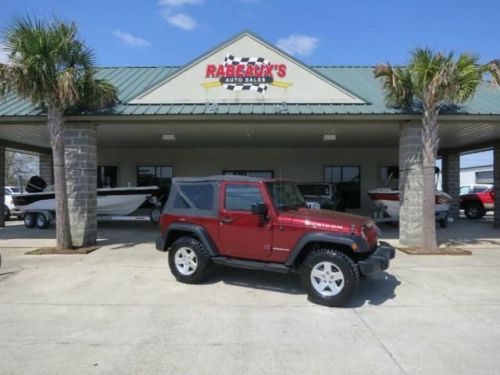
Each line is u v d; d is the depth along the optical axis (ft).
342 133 49.70
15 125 39.63
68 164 36.42
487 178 151.02
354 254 21.20
